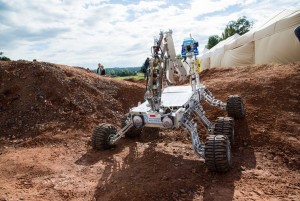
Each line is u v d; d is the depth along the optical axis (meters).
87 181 4.90
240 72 13.61
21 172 5.32
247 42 18.17
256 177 4.90
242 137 6.75
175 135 7.45
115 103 10.45
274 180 4.78
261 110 7.98
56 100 9.34
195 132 5.46
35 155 6.29
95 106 9.69
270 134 6.64
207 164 4.91
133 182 4.72
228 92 9.76
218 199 4.16
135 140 7.32
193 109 6.39
